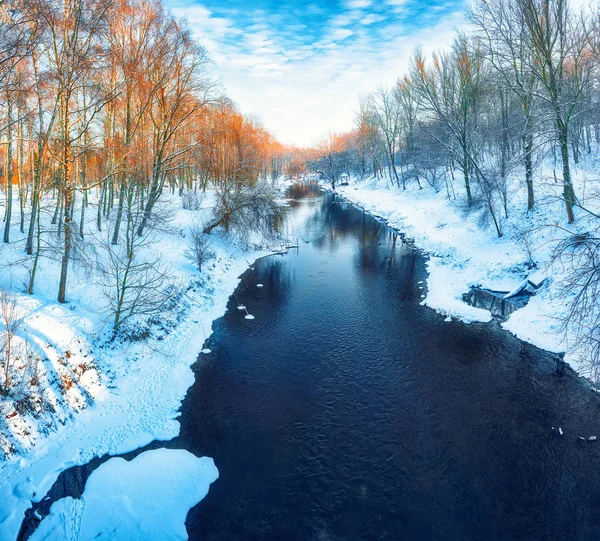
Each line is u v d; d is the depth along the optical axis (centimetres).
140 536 952
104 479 1095
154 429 1331
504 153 2797
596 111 2494
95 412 1362
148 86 2386
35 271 1711
